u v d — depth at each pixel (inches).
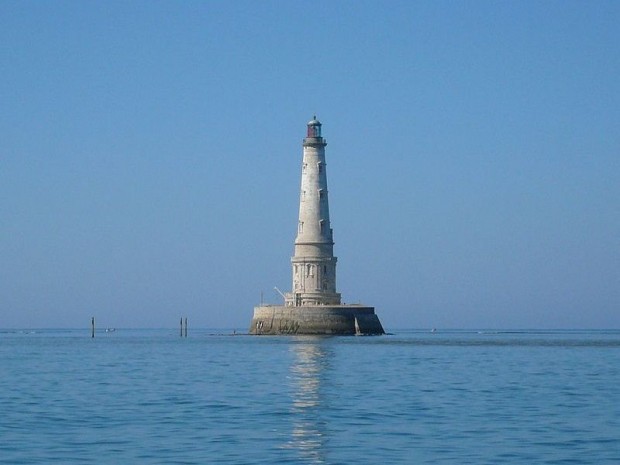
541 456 1721.2
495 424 2107.5
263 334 7263.8
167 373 3614.7
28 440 1902.1
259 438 1926.7
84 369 3917.3
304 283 7062.0
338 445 1846.7
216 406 2455.7
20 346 6953.7
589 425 2084.2
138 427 2074.3
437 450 1788.9
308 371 3673.7
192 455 1739.7
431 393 2783.0
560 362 4375.0
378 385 3051.2
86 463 1659.7
